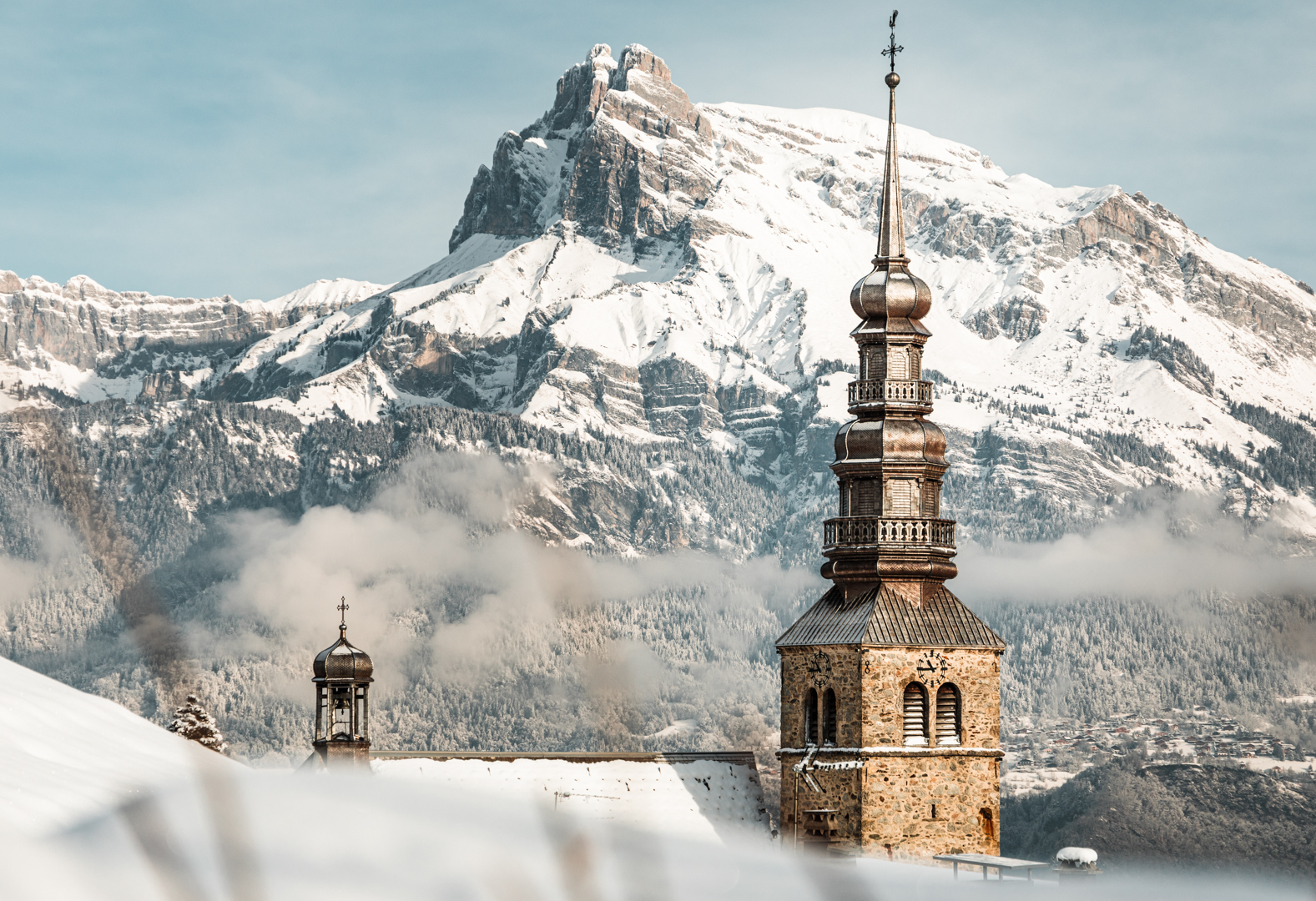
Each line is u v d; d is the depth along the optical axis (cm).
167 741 1641
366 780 1324
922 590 14312
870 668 13712
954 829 13688
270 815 1217
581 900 1211
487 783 13750
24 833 1165
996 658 14025
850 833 13588
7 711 1582
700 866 1461
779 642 14425
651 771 14288
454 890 1160
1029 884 7412
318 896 1094
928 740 13750
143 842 1152
